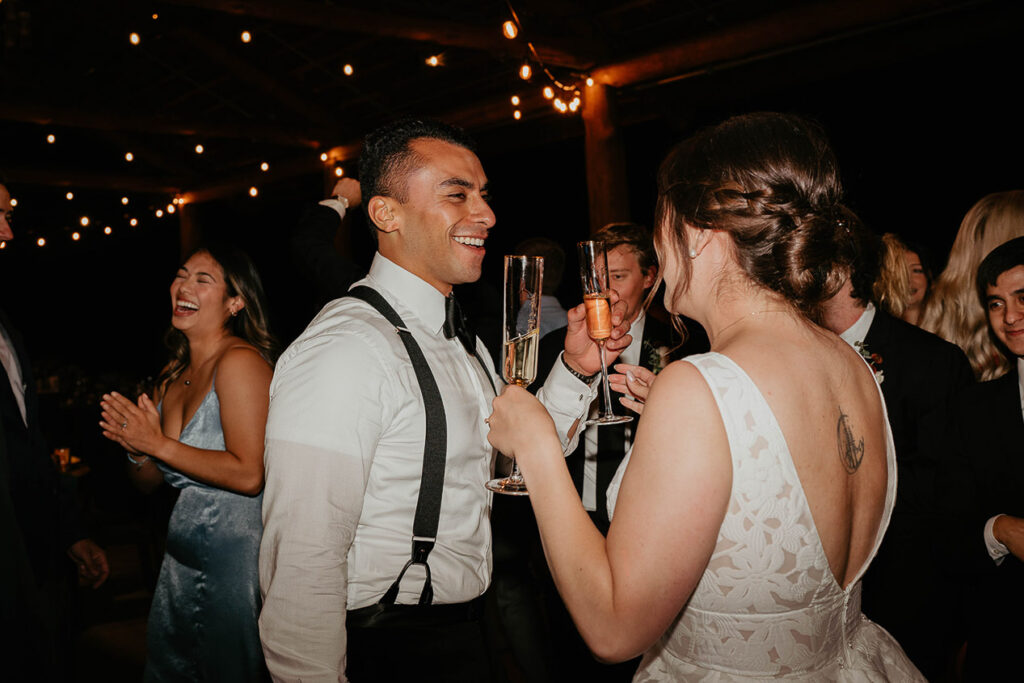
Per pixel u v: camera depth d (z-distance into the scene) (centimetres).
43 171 1035
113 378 655
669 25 638
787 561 88
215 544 205
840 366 98
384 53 785
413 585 134
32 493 194
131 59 887
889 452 103
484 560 146
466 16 649
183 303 231
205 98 959
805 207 93
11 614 164
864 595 224
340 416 127
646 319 261
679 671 98
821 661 94
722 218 94
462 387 147
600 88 665
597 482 242
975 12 541
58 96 859
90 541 234
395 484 135
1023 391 167
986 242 231
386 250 151
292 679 121
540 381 246
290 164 1009
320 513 123
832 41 586
